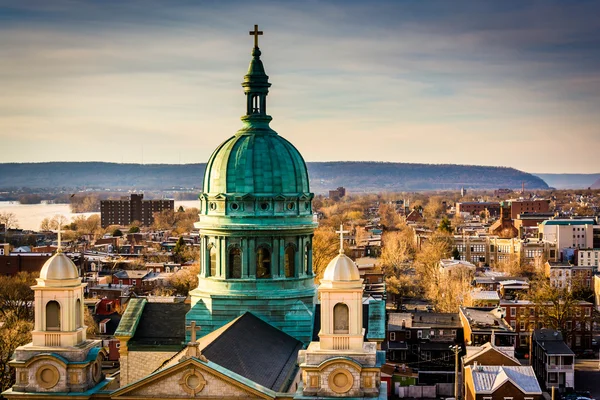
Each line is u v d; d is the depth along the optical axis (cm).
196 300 10894
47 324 8256
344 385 7775
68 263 8281
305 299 10856
